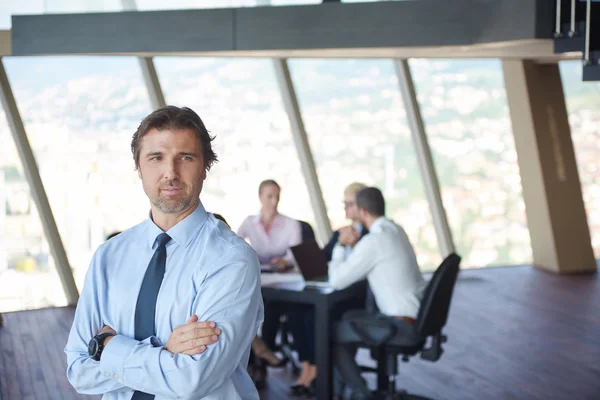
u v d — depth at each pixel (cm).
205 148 183
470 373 535
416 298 436
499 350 592
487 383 513
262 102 804
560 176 903
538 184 904
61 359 573
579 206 911
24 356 580
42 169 731
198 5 614
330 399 450
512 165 923
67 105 731
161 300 177
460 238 920
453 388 503
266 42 601
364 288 480
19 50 656
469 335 635
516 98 899
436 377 526
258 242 562
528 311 720
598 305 743
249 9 603
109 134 746
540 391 496
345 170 852
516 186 928
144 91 759
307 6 587
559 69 897
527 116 891
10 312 729
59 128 731
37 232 736
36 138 725
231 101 789
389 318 426
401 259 436
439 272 414
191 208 183
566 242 906
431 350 443
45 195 733
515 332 645
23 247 734
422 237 907
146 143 177
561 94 898
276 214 566
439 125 889
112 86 743
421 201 899
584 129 922
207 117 781
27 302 739
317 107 829
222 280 174
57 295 749
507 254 941
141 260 183
